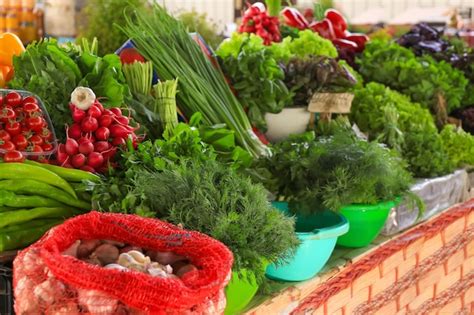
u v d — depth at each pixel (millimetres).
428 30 4105
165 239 1255
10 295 1376
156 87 2182
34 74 1973
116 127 1787
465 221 2525
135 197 1485
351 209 1957
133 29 2414
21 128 1710
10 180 1564
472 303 2742
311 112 2613
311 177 1976
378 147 2031
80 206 1630
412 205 2121
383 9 8312
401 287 2135
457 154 2984
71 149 1713
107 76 2037
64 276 1048
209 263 1161
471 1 7801
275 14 3604
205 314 1099
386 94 3074
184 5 8297
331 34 3732
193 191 1445
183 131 1770
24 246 1537
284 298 1687
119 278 1034
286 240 1466
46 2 5824
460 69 3805
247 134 2354
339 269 1924
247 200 1445
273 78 2572
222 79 2477
